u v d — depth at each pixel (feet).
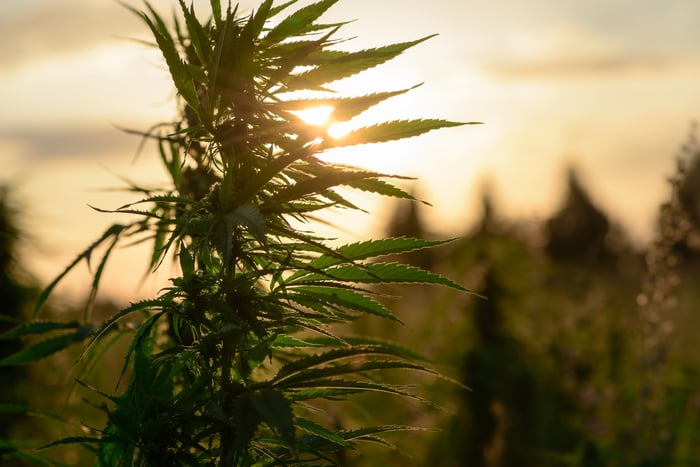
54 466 3.32
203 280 2.32
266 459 2.48
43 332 2.90
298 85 2.36
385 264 2.36
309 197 2.39
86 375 2.97
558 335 8.55
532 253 9.29
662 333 6.34
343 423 3.71
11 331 2.88
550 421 7.73
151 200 2.25
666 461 6.46
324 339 2.81
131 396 2.45
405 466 7.36
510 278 8.94
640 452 6.35
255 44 2.39
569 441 7.54
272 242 2.46
